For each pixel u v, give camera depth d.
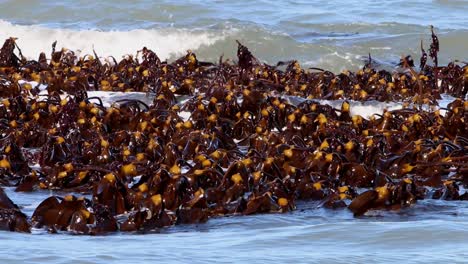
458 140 43.91
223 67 59.19
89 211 31.81
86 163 40.41
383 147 42.88
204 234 30.98
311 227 31.31
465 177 39.59
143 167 38.31
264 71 58.19
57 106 46.56
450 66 61.84
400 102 54.03
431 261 27.19
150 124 44.41
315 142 43.12
